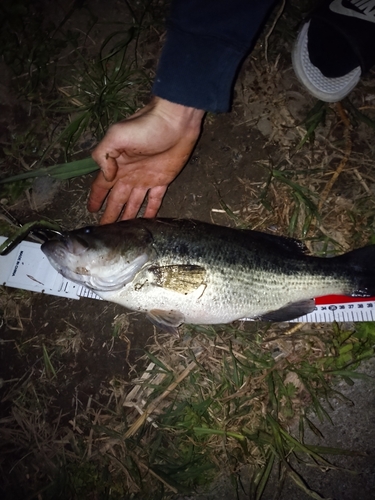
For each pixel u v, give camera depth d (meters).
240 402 0.52
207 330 0.53
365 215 0.55
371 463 0.51
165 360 0.53
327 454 0.52
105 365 0.54
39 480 0.52
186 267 0.45
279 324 0.53
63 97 0.58
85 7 0.60
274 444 0.50
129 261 0.45
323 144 0.56
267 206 0.55
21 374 0.54
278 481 0.51
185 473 0.51
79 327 0.54
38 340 0.54
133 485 0.52
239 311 0.46
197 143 0.56
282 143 0.56
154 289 0.45
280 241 0.49
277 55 0.58
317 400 0.51
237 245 0.46
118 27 0.59
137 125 0.45
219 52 0.41
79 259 0.45
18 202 0.56
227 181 0.56
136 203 0.53
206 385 0.53
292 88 0.57
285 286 0.47
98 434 0.53
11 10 0.59
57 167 0.53
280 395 0.52
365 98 0.57
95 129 0.57
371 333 0.52
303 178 0.56
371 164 0.56
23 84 0.58
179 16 0.41
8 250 0.48
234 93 0.57
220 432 0.50
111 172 0.46
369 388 0.52
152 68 0.58
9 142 0.58
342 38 0.50
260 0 0.40
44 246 0.45
